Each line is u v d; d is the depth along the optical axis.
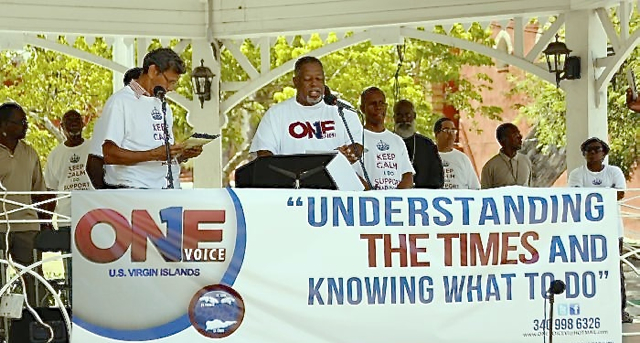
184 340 4.92
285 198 4.97
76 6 10.24
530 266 5.17
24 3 10.05
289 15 10.45
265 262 4.95
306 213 4.98
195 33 10.64
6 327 5.72
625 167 16.92
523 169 8.52
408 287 5.06
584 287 5.22
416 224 5.07
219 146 10.71
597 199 5.25
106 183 5.55
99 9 10.32
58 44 10.51
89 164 5.53
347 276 5.01
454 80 17.62
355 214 5.02
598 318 5.23
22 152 6.96
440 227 5.10
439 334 5.08
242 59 10.85
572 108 9.43
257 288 4.94
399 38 10.23
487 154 20.78
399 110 7.13
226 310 4.93
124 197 4.92
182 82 15.29
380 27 10.27
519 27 9.84
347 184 5.05
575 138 9.41
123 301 4.91
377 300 5.03
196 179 10.73
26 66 16.11
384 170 6.40
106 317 4.90
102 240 4.90
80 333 4.89
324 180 5.05
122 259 4.90
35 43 10.44
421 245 5.08
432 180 7.04
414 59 16.66
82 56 10.59
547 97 17.83
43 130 16.55
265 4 10.52
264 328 4.95
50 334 5.20
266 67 10.79
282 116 5.84
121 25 10.39
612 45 9.16
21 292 6.26
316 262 4.98
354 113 5.95
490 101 20.73
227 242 4.93
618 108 16.77
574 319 5.21
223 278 4.93
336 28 10.34
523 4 9.51
